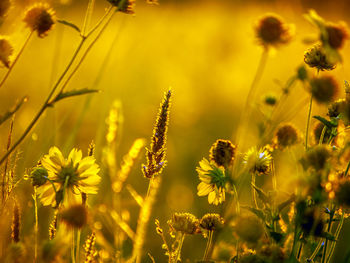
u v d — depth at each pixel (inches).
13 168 54.0
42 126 67.9
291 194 51.8
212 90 138.8
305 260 53.5
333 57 51.0
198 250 65.6
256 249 52.3
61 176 52.7
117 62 121.3
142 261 63.4
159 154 54.6
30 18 52.3
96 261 55.8
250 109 55.6
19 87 106.9
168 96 54.4
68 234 49.6
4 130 69.3
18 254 50.7
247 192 66.5
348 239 64.1
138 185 76.7
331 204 53.4
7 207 54.7
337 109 53.1
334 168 52.7
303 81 51.7
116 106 63.2
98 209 59.1
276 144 54.1
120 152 86.9
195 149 98.2
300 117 85.4
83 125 87.3
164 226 68.4
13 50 52.3
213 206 73.9
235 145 53.0
